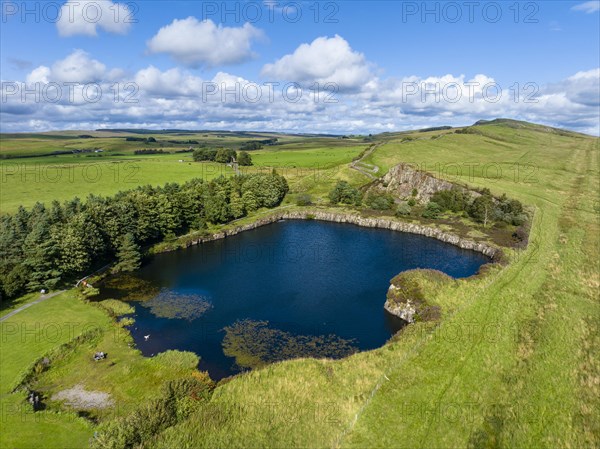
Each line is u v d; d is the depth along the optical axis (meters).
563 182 126.62
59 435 33.25
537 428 30.75
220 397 37.56
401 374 38.81
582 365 38.09
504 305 51.81
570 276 60.38
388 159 170.62
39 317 55.62
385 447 29.89
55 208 77.56
